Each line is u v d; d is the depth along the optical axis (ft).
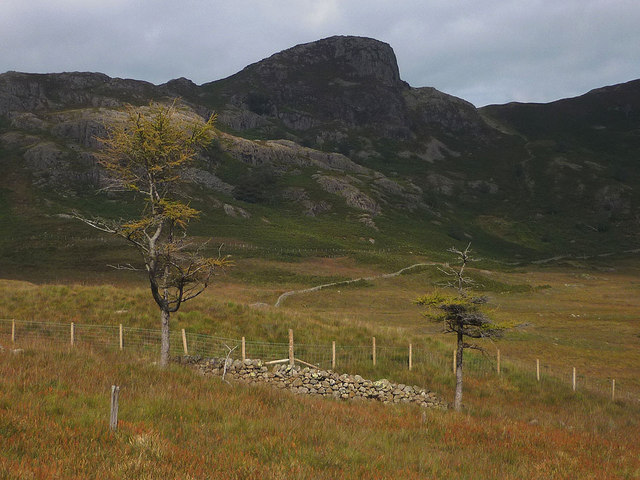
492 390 83.15
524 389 86.74
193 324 92.84
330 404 51.26
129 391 39.93
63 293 102.53
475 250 484.74
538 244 564.71
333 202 521.65
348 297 228.22
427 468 30.30
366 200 541.34
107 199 409.90
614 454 43.21
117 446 25.61
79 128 507.30
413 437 39.68
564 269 423.23
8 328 80.18
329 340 93.20
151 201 63.00
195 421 34.30
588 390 91.45
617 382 109.29
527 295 269.03
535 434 46.91
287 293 220.64
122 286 201.87
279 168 607.37
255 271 267.39
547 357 128.77
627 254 521.24
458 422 48.57
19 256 260.21
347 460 29.07
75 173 431.43
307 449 30.01
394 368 82.94
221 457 26.22
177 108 66.64
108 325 87.20
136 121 61.72
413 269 305.32
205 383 50.11
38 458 22.39
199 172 502.79
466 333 65.00
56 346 61.93
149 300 102.94
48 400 33.06
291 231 406.21
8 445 23.82
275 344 86.89
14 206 366.43
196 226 372.99
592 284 340.59
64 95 641.40
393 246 412.77
